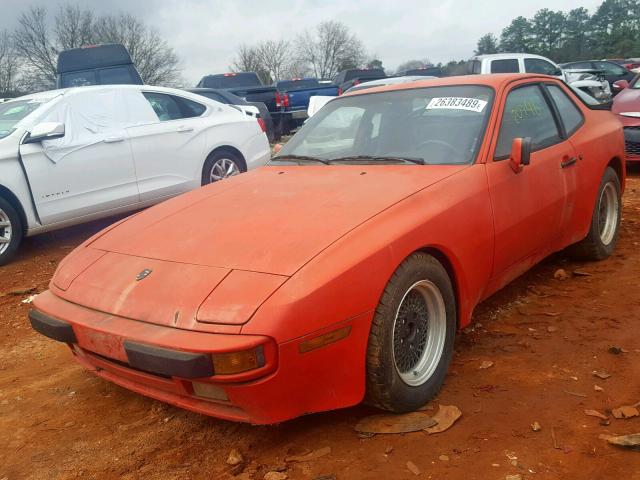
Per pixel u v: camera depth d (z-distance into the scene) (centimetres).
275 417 246
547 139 420
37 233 645
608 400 294
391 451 264
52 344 431
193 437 291
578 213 445
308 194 327
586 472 242
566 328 380
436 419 283
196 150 766
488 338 375
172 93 772
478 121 372
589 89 1282
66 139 652
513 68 1388
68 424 313
